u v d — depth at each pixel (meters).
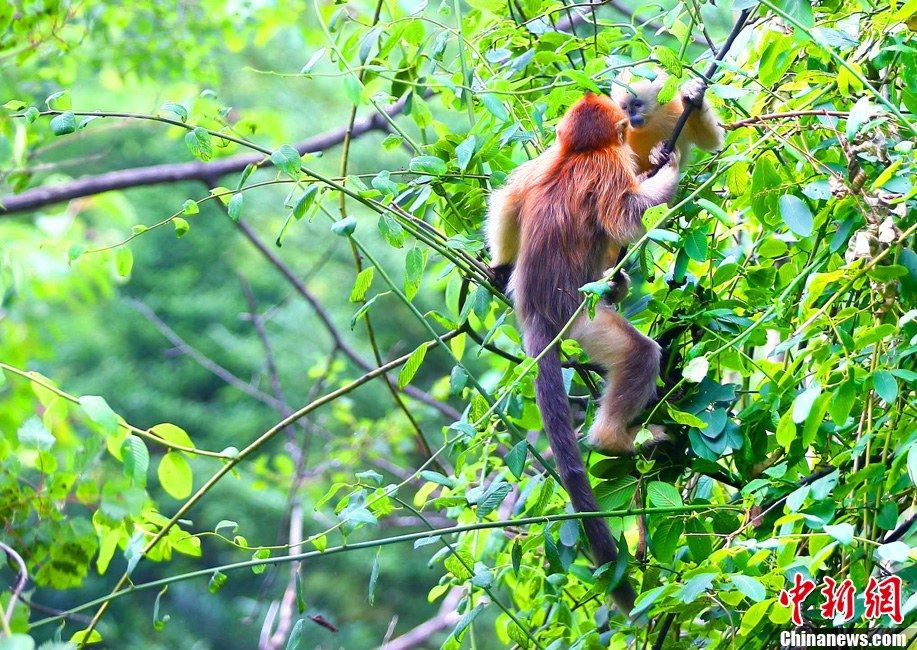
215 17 16.38
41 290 16.28
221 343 31.47
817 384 6.76
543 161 9.22
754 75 8.79
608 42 9.63
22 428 7.66
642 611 7.46
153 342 31.88
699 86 8.59
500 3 9.83
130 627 28.95
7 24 12.73
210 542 29.61
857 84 7.50
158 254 32.69
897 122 7.27
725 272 8.27
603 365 8.45
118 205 16.16
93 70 15.69
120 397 30.73
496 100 8.38
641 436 7.74
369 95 9.04
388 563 28.86
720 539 7.62
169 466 7.96
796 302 8.27
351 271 31.64
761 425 7.80
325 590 28.89
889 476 6.69
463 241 8.34
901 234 6.93
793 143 8.00
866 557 6.92
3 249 14.24
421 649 27.45
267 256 15.13
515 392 7.90
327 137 15.55
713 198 8.70
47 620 7.29
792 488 7.57
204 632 29.02
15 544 7.60
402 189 9.13
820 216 7.84
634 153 10.23
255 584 30.02
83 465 7.45
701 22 9.05
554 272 8.64
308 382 30.11
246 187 8.26
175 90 16.09
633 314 8.41
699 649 8.08
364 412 29.22
